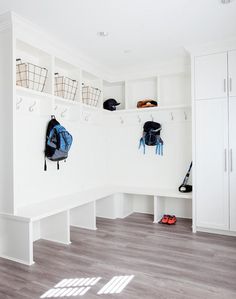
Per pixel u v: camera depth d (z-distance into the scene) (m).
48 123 3.15
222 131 3.11
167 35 2.87
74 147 3.74
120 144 4.40
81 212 3.53
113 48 3.23
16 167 2.61
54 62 3.17
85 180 3.98
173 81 3.96
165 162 4.05
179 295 1.88
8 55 2.47
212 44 3.08
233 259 2.49
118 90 4.45
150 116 4.14
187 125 3.88
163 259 2.49
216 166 3.15
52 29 2.68
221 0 2.18
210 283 2.05
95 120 4.00
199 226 3.28
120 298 1.84
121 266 2.35
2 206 2.56
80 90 3.46
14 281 2.09
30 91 2.66
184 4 2.23
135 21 2.53
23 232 2.42
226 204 3.10
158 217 3.79
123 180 4.39
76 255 2.60
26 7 2.25
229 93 3.05
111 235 3.20
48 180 3.26
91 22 2.54
